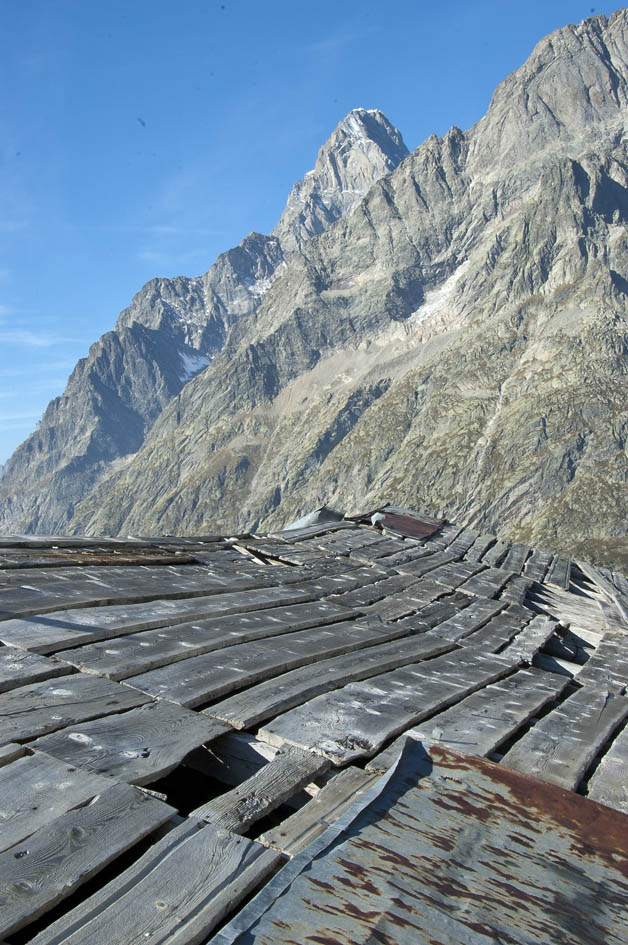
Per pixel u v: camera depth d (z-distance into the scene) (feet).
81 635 19.45
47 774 12.55
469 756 15.66
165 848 11.21
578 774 16.99
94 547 32.65
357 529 51.21
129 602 24.14
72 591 23.71
